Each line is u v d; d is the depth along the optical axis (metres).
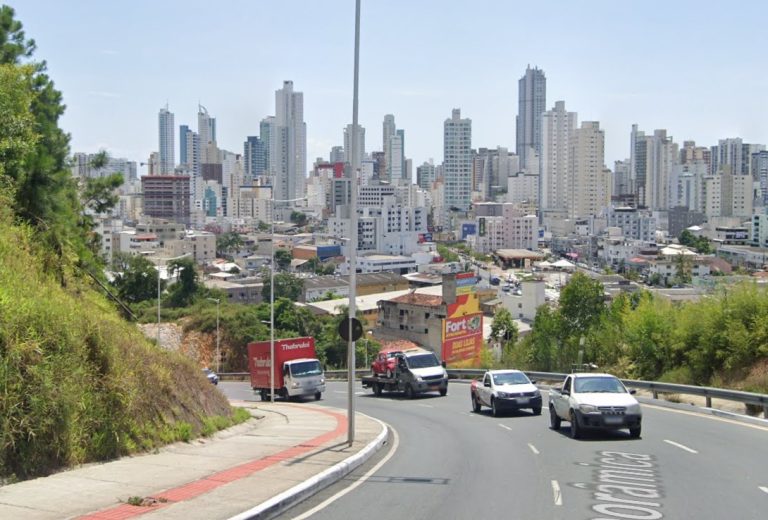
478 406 31.62
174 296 108.75
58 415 14.15
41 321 15.16
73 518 10.74
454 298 79.06
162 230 194.62
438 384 40.38
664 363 39.81
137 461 15.69
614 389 22.64
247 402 41.69
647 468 16.53
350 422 19.45
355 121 19.20
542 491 14.19
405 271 195.62
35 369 13.88
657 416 26.31
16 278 17.70
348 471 16.27
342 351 88.19
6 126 24.03
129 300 104.88
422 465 17.38
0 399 13.05
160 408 19.20
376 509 12.60
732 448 18.89
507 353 62.88
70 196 33.88
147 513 11.27
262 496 12.69
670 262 176.25
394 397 42.03
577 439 21.62
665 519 11.93
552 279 168.25
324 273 188.62
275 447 18.95
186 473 14.56
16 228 21.97
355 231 19.47
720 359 34.25
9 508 11.17
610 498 13.50
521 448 20.17
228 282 144.50
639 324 41.44
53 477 13.47
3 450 13.00
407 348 73.06
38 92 29.70
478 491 14.21
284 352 44.34
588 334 50.84
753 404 25.91
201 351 82.44
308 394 43.41
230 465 15.75
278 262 193.75
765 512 12.33
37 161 25.48
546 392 39.59
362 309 112.44
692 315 37.62
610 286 139.62
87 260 30.66
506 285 149.50
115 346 17.53
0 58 26.89
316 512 12.36
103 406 15.98
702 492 13.91
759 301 34.03
